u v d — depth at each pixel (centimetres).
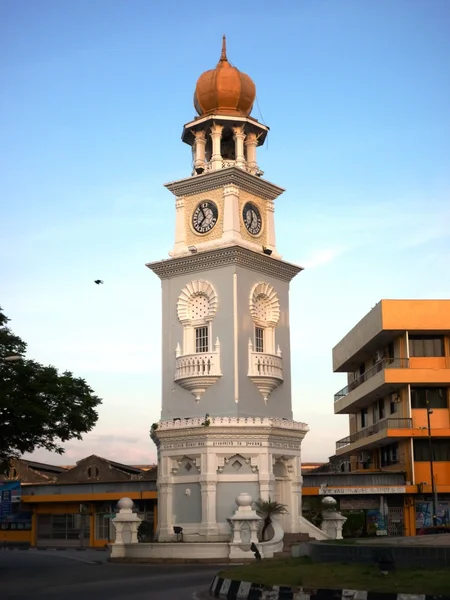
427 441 6288
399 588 1992
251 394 4791
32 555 5419
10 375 4269
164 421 4809
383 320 6241
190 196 5125
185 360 4838
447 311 6278
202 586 2866
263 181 5122
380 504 6241
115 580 3234
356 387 7331
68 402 4428
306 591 2152
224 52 5309
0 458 4656
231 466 4616
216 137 5131
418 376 6203
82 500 6806
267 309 5069
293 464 4909
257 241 5103
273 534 4469
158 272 5134
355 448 7281
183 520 4653
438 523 5900
